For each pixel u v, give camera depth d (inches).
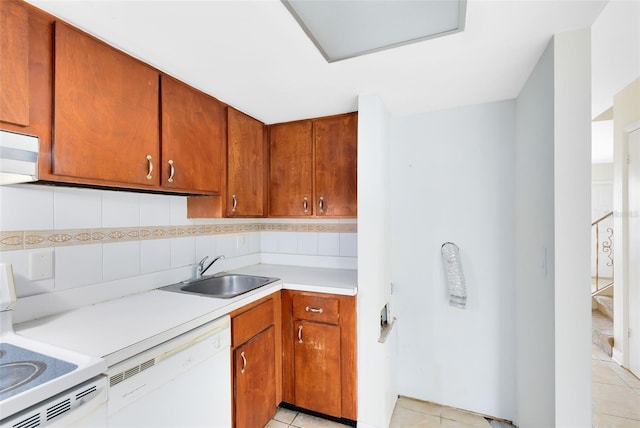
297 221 100.7
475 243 77.4
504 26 43.6
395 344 82.3
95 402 34.7
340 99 72.2
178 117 60.9
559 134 45.6
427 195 81.8
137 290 64.7
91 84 45.9
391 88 65.9
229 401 58.0
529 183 60.6
